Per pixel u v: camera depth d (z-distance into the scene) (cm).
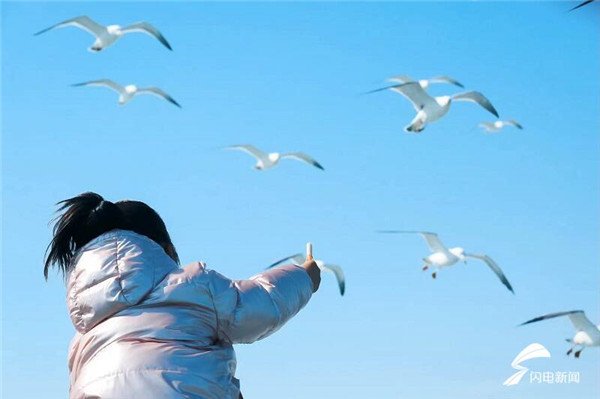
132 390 305
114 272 321
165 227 351
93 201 344
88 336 319
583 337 1350
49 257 338
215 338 324
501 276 1842
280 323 329
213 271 329
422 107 1769
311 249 355
